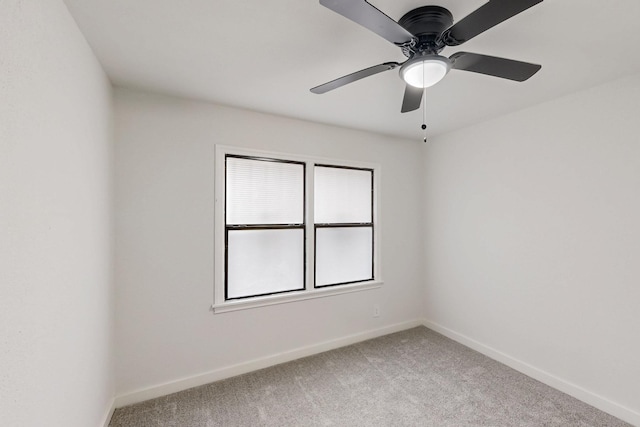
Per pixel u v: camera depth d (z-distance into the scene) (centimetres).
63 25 124
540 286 245
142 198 220
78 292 140
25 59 93
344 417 200
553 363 235
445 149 337
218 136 247
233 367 251
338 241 316
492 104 246
